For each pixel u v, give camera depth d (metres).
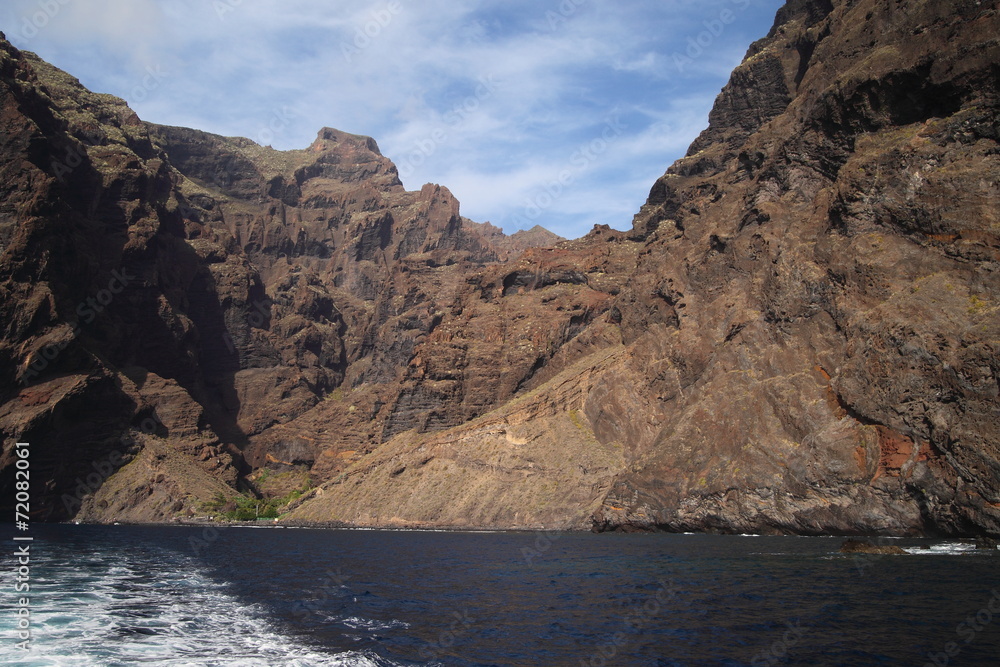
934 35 103.75
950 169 93.19
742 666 30.64
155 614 43.72
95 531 138.62
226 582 59.69
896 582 48.59
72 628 38.88
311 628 39.62
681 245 145.75
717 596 46.28
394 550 91.69
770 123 145.12
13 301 176.25
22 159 189.75
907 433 83.25
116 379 198.00
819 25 169.75
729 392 108.19
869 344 89.94
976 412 76.00
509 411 155.62
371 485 165.00
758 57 194.00
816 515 90.12
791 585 49.16
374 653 33.97
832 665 30.20
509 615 42.97
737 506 98.12
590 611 43.62
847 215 103.56
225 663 32.06
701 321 127.00
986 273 85.31
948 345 81.94
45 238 186.12
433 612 44.50
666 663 31.53
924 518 79.62
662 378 131.75
